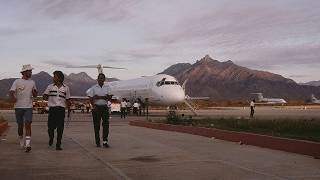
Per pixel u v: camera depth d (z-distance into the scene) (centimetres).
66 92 1366
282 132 1770
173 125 2230
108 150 1338
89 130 2300
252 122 2156
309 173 934
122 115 4981
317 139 1417
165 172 946
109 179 870
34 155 1214
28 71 1309
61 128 1345
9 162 1082
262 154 1248
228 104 18550
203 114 5500
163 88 5166
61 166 1023
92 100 1416
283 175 910
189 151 1312
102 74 1434
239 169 984
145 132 2131
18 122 1348
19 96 1294
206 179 867
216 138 1755
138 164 1055
